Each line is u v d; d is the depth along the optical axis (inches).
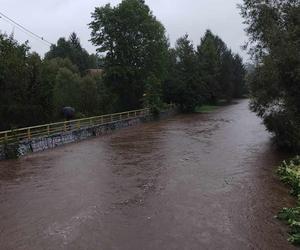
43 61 1513.3
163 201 665.6
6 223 578.6
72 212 618.5
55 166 959.6
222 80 4247.0
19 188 765.3
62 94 2148.1
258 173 868.0
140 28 2263.8
